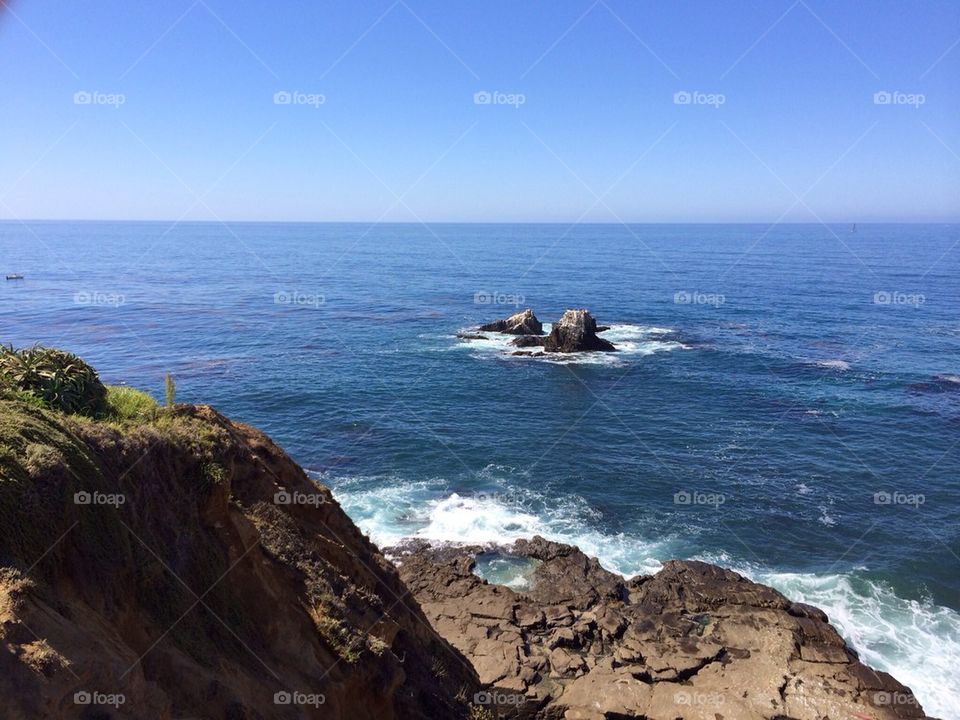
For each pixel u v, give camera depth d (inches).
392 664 520.7
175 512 434.6
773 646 834.2
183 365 2215.8
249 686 393.7
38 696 252.4
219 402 1833.2
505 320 2827.3
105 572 342.6
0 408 370.9
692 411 1802.4
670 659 810.8
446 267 5762.8
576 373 2176.4
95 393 533.0
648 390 1991.9
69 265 5502.0
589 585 962.1
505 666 789.9
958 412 1784.0
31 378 493.0
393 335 2780.5
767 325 2999.5
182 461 468.4
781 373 2182.6
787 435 1621.6
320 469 1400.1
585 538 1132.5
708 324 3021.7
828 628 877.8
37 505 323.0
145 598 373.1
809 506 1250.6
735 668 799.7
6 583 286.2
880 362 2320.4
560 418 1739.7
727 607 917.2
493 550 1066.7
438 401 1867.6
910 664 840.3
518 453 1497.3
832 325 2987.2
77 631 294.4
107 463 397.7
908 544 1117.1
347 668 476.1
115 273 4901.6
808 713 729.6
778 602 924.0
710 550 1099.9
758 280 4589.1
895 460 1467.8
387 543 1095.0
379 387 1995.6
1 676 249.1
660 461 1457.9
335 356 2385.6
